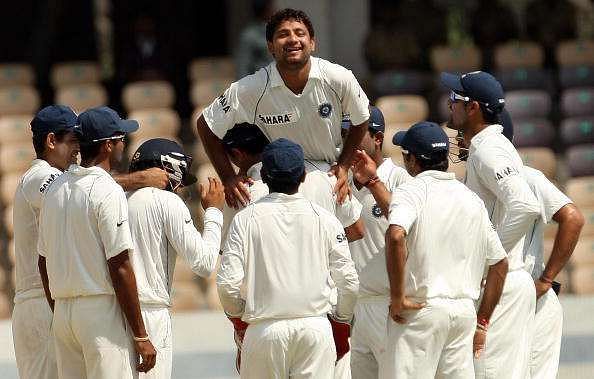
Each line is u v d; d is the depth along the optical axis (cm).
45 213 2541
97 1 7300
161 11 6425
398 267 2530
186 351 4062
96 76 6253
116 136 2561
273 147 2528
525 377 2786
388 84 5953
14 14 6769
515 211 2694
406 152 2639
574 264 5022
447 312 2566
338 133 2645
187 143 6169
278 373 2525
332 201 2638
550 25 6400
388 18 6312
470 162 2788
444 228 2578
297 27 2536
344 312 2592
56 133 2773
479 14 6412
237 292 2512
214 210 2681
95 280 2503
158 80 6250
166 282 2628
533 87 5994
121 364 2519
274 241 2522
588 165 5538
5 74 6272
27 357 2795
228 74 6200
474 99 2778
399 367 2580
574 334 4109
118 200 2486
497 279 2644
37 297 2777
